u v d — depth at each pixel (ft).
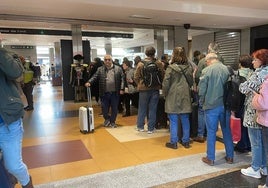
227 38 36.11
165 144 13.93
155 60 15.72
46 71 74.43
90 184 9.48
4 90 6.10
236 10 24.63
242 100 10.38
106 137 15.48
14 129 6.30
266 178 8.78
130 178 9.91
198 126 14.24
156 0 21.11
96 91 26.43
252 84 8.54
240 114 11.81
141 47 58.23
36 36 41.09
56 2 18.52
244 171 9.84
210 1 22.09
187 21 27.43
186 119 13.20
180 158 11.80
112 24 27.07
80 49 27.81
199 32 37.55
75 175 10.28
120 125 18.47
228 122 10.77
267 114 7.82
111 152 12.86
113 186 9.29
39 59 73.92
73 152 12.98
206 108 10.64
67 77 31.22
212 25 30.73
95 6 19.85
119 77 17.54
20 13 22.17
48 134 16.40
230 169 10.49
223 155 12.05
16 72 6.11
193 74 13.92
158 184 9.37
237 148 12.56
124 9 20.98
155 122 16.53
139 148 13.37
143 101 16.07
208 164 11.02
